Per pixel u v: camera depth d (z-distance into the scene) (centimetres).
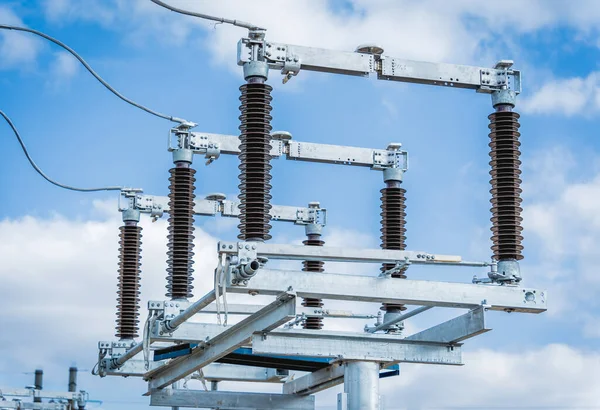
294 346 1733
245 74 1579
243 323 1734
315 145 2061
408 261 1558
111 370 2102
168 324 1791
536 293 1630
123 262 2162
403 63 1655
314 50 1614
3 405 2778
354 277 1553
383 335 1786
